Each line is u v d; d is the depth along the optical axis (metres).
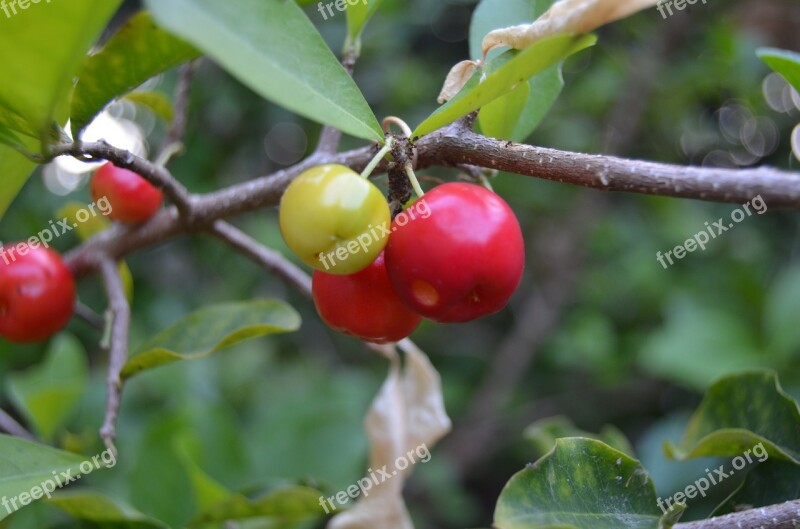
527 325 0.56
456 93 0.21
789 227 0.60
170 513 0.30
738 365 0.43
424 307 0.20
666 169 0.20
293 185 0.20
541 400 0.61
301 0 0.23
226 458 0.33
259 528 0.27
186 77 0.26
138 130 0.46
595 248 0.60
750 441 0.22
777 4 0.57
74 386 0.31
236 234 0.26
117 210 0.26
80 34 0.17
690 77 0.54
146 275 0.50
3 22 0.17
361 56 0.52
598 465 0.21
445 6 0.54
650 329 0.61
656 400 0.60
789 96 0.54
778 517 0.20
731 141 0.59
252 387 0.48
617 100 0.53
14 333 0.26
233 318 0.24
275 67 0.18
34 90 0.18
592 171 0.20
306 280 0.27
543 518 0.20
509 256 0.20
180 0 0.17
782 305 0.43
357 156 0.22
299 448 0.38
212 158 0.51
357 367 0.57
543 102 0.24
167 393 0.42
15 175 0.24
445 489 0.51
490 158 0.20
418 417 0.27
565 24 0.19
